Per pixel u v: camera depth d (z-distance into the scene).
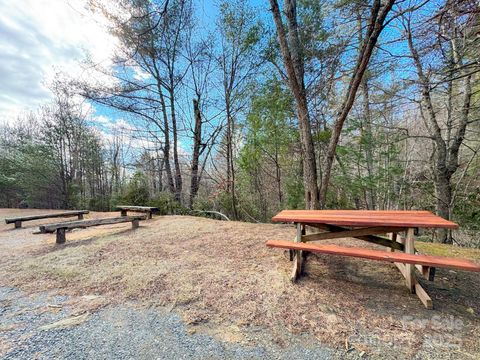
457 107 5.26
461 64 3.52
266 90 7.12
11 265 2.86
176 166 10.09
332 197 6.75
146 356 1.34
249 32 7.53
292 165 7.12
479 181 5.72
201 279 2.31
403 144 7.21
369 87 6.42
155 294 2.05
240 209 7.76
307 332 1.52
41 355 1.36
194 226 4.83
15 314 1.80
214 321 1.66
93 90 8.36
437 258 1.79
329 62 5.04
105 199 11.65
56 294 2.11
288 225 4.80
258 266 2.59
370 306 1.79
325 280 2.22
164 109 9.89
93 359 1.32
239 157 7.71
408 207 6.59
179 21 8.09
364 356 1.30
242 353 1.35
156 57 8.95
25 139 12.21
